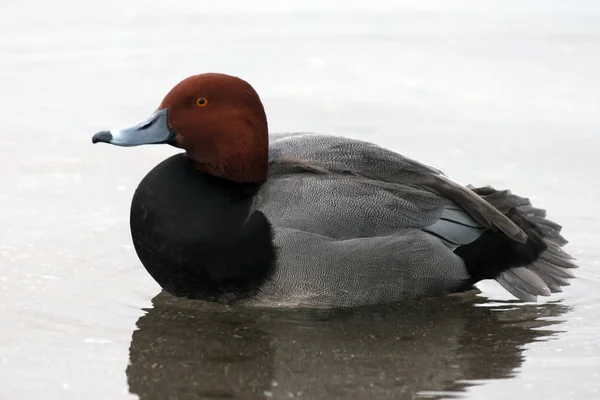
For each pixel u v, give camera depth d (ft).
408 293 35.04
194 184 33.60
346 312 34.73
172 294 34.58
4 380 29.17
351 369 30.37
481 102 54.49
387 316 34.60
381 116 52.54
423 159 47.62
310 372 30.12
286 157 35.06
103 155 48.37
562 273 36.09
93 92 54.95
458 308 35.45
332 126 51.08
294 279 33.35
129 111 52.47
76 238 39.86
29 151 48.26
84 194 43.98
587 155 47.85
